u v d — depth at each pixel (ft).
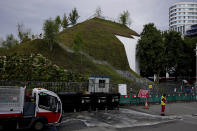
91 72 87.20
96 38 141.59
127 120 39.50
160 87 84.53
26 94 33.09
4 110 26.45
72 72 75.05
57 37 93.81
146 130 31.99
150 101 66.74
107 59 122.01
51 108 31.01
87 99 47.60
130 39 157.58
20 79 58.23
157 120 41.06
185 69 161.48
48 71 67.67
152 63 140.36
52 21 91.20
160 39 143.74
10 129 26.94
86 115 42.98
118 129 31.94
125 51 145.07
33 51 81.20
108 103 51.06
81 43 94.84
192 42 166.09
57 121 31.68
